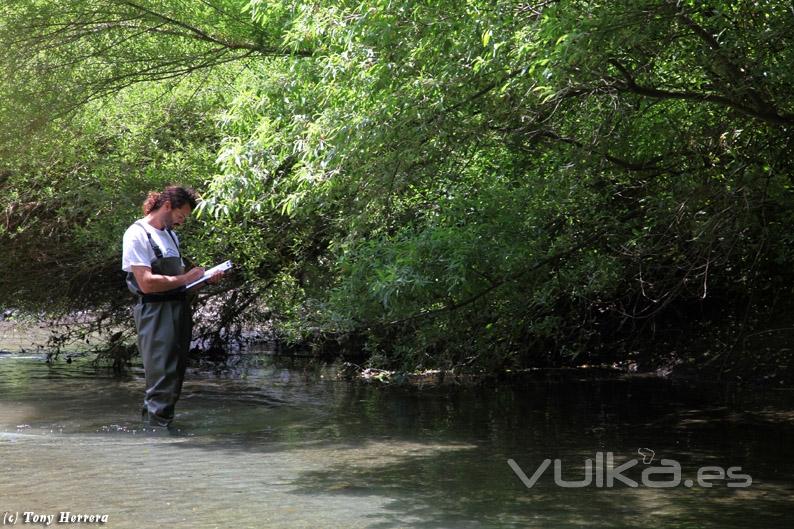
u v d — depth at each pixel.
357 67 5.80
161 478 4.82
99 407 7.24
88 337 12.02
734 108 6.21
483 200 7.42
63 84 10.23
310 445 5.78
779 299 9.55
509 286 7.75
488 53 5.32
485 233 7.30
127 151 10.20
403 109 5.71
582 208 7.62
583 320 9.34
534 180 7.17
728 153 6.95
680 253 8.05
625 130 6.66
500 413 7.09
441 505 4.31
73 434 6.09
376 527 3.92
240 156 6.36
